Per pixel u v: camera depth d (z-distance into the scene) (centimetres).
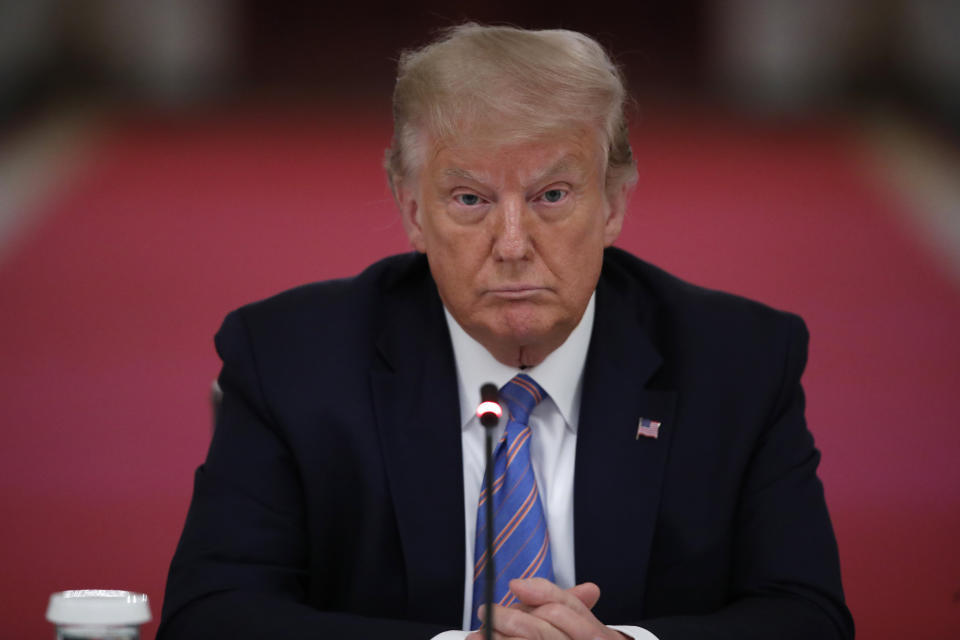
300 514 793
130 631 595
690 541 779
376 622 711
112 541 1617
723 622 736
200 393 2258
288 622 715
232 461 792
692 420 798
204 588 749
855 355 2475
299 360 804
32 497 1767
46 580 1483
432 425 786
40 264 3141
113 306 2802
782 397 823
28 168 4428
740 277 3066
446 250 732
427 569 762
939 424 2094
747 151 4794
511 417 786
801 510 801
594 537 773
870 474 1881
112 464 1916
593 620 696
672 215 3619
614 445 788
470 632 699
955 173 4331
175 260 3175
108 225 3525
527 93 707
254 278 3036
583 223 727
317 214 3647
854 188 4066
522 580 702
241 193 3947
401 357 805
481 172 713
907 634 1355
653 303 845
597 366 805
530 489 763
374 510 774
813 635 749
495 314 733
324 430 785
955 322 2709
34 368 2375
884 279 3052
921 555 1581
